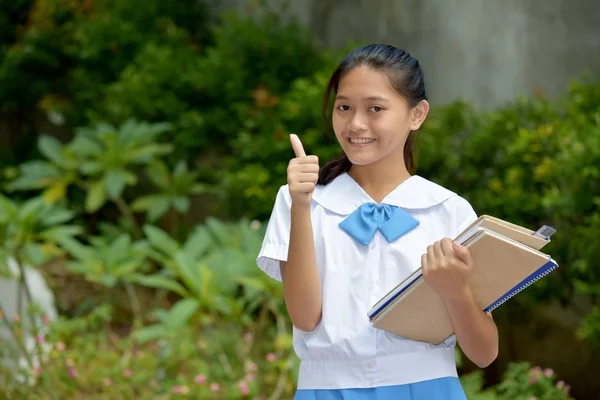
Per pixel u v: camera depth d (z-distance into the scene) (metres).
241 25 9.02
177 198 8.67
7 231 7.09
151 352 7.20
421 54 8.30
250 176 7.94
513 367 6.00
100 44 9.63
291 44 8.91
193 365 6.41
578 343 6.76
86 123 10.15
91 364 6.59
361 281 2.75
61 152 9.05
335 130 2.79
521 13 7.68
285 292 2.76
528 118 7.00
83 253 7.42
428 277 2.51
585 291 5.85
